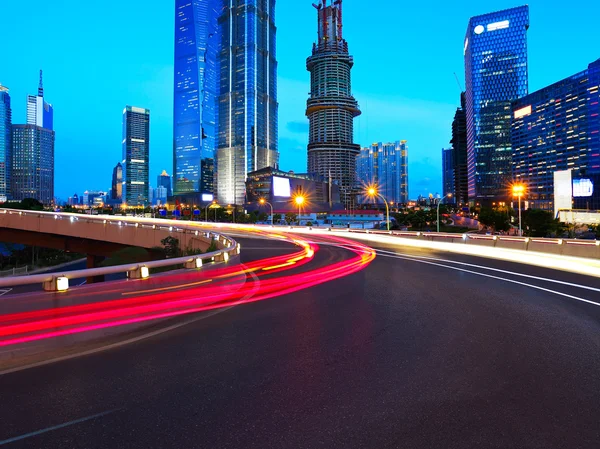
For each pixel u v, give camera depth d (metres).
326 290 11.80
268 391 4.50
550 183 191.88
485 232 119.88
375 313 8.59
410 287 12.34
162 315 8.37
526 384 4.68
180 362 5.47
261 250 30.17
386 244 36.47
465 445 3.40
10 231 60.78
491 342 6.37
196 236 34.84
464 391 4.49
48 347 6.03
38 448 3.32
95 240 51.75
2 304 5.78
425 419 3.85
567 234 86.69
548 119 192.75
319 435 3.55
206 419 3.84
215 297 10.51
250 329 7.27
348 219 147.62
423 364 5.36
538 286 12.48
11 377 4.92
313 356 5.71
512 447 3.37
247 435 3.55
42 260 78.81
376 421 3.81
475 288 12.11
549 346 6.13
